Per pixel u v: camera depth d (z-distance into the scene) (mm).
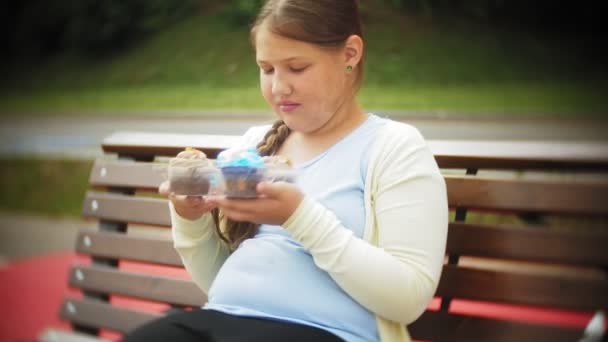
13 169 8984
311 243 1304
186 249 1569
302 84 1407
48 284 3836
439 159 1624
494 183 1528
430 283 1320
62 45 19172
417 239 1332
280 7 1391
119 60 17109
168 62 15195
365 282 1286
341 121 1521
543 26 14836
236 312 1381
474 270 1540
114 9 17609
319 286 1371
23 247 5824
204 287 1646
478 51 13219
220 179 1307
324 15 1386
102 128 11648
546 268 3256
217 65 13719
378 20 13070
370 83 10820
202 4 16594
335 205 1421
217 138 1923
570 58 13562
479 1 14594
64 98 15820
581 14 14836
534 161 1500
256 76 9836
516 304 1489
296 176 1320
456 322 1556
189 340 1275
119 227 2137
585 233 1414
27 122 13281
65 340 2107
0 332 3154
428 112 9398
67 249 5715
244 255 1461
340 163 1457
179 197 1398
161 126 10469
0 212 7473
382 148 1429
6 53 19891
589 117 9648
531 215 1552
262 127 1772
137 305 3174
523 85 12086
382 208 1380
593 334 1368
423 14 13750
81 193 7750
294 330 1292
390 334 1352
